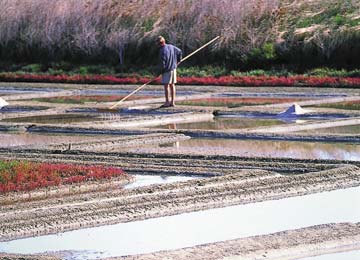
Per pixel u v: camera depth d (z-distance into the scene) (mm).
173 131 29438
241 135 28703
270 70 44125
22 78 46969
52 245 18016
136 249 17641
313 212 19766
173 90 35031
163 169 23828
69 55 49000
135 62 47344
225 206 20422
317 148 26625
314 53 43875
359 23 44594
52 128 31016
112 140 27891
